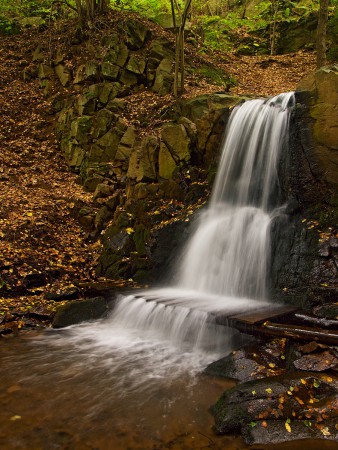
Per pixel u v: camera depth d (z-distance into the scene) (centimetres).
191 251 830
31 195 1123
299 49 2042
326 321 505
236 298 709
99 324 707
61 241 978
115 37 1473
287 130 771
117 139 1219
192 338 601
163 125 1179
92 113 1343
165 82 1392
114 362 548
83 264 935
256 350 502
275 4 2208
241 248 750
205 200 912
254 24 2241
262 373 460
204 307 628
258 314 570
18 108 1470
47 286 841
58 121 1422
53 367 531
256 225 752
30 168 1272
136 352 585
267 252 703
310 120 723
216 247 789
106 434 378
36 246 931
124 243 910
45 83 1543
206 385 474
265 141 824
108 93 1362
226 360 503
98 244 991
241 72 1783
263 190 814
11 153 1306
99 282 860
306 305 588
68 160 1323
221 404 407
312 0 2205
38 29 1833
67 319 704
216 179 916
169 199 948
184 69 1462
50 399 445
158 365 537
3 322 687
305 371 430
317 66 1291
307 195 718
